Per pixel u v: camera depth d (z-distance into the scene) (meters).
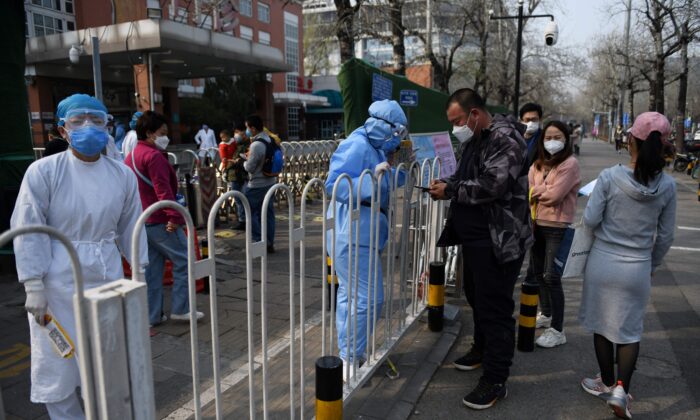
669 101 50.69
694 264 6.63
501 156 2.96
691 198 12.33
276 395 3.19
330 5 14.65
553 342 4.07
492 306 3.16
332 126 40.69
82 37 15.21
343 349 3.35
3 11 5.68
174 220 4.03
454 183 3.11
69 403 2.53
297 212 9.88
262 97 22.09
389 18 13.77
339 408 2.51
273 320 4.46
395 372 3.53
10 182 5.71
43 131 18.36
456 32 22.48
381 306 3.41
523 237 3.05
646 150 2.85
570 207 3.94
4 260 5.60
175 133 22.69
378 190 3.12
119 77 20.78
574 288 5.68
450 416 3.12
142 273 1.65
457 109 3.11
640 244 3.00
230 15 17.77
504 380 3.22
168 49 14.73
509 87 28.48
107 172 2.54
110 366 1.38
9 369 3.52
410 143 4.15
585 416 3.12
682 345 4.16
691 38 20.41
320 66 28.84
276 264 6.25
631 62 30.39
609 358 3.23
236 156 8.12
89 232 2.45
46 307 2.28
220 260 6.36
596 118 74.31
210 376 3.43
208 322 4.36
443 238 3.47
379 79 6.56
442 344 4.07
